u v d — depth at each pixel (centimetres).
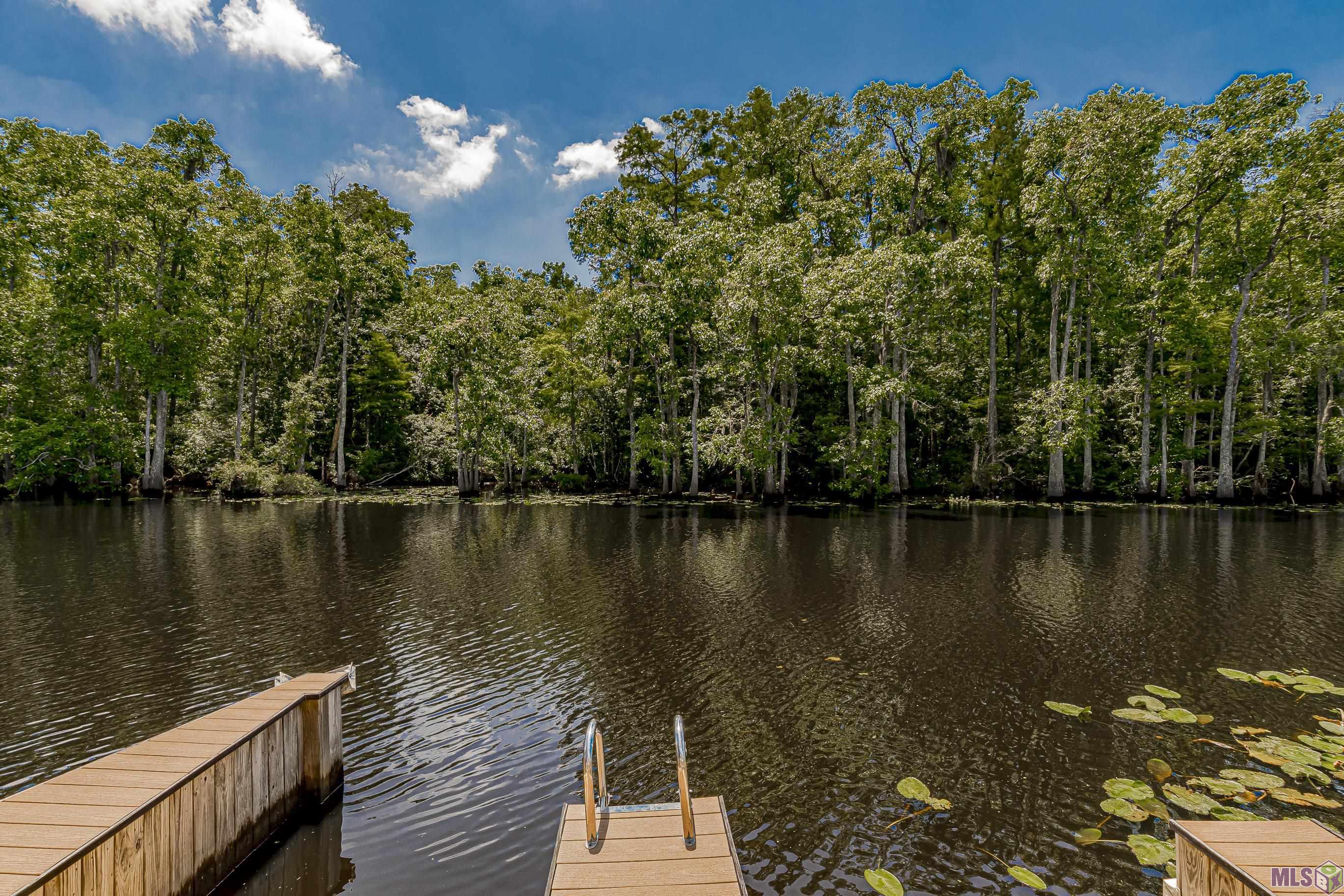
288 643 836
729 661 769
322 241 3225
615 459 3934
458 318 3406
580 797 475
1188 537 1719
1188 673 719
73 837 290
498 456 3325
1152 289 2766
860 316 2811
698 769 516
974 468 3033
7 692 668
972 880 378
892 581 1189
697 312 2939
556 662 768
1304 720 595
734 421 3066
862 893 366
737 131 3856
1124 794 461
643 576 1238
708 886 294
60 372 2900
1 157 2883
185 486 3231
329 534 1819
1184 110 2581
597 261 3419
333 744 488
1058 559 1395
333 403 3556
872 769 514
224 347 3238
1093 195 2611
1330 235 2422
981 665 751
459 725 602
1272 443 2912
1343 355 2497
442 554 1478
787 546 1599
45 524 1955
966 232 2878
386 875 384
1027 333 3644
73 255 2747
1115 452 3136
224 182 3428
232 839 388
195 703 645
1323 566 1303
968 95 2948
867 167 3059
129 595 1086
